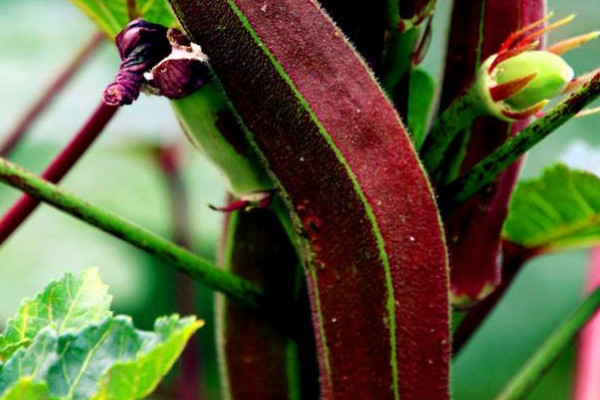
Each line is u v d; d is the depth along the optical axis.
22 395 0.41
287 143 0.44
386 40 0.46
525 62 0.45
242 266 0.49
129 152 0.83
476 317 0.53
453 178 0.48
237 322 0.50
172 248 0.48
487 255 0.49
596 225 0.54
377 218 0.44
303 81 0.43
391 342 0.44
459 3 0.48
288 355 0.50
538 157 0.87
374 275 0.44
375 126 0.44
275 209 0.47
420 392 0.45
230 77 0.44
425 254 0.44
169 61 0.44
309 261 0.45
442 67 0.49
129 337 0.42
